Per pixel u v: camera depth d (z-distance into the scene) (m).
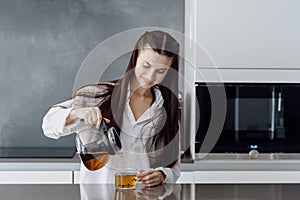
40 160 2.63
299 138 2.67
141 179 1.29
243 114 2.65
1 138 3.10
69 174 2.56
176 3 3.09
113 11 3.08
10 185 1.35
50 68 3.10
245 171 2.58
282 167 2.66
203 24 2.59
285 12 2.61
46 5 3.08
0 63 3.09
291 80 2.64
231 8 2.60
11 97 3.10
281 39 2.62
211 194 1.24
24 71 3.10
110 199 1.15
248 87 2.64
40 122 3.12
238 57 2.61
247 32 2.60
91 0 3.08
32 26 3.08
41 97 3.11
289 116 2.67
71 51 3.10
